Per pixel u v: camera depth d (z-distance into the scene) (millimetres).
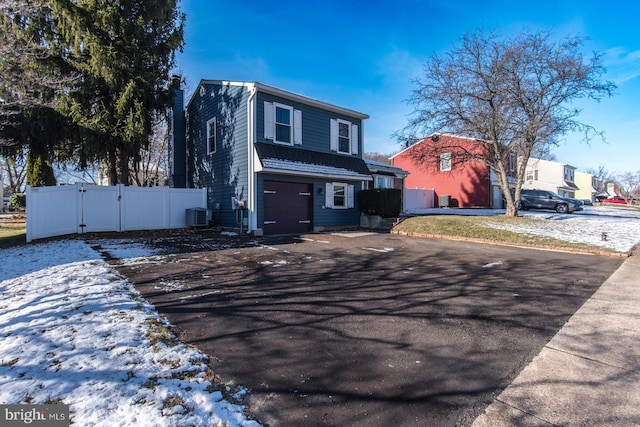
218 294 4895
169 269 6320
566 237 10961
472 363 3014
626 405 2414
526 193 23938
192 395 2436
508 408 2379
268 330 3676
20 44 10430
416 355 3150
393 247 9539
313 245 9695
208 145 14273
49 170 14469
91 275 5645
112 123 12148
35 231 9562
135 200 12070
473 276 6227
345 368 2898
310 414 2279
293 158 12680
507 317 4164
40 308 4039
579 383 2703
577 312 4363
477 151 20594
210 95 14234
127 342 3211
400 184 21000
